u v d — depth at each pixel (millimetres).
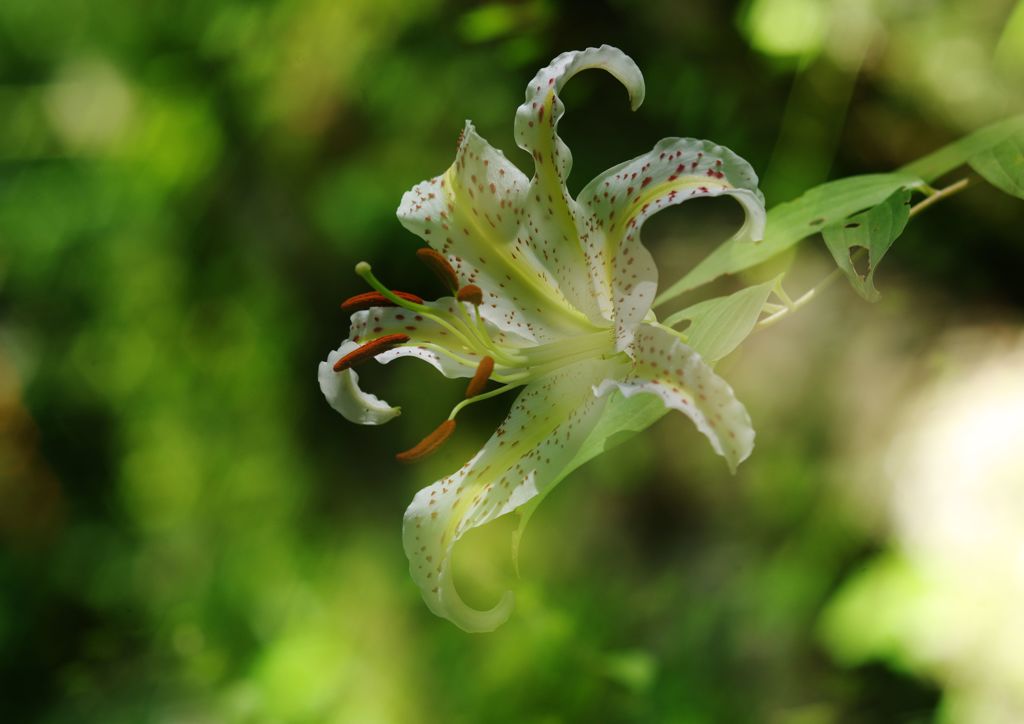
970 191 1418
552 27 1536
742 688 1428
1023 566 1283
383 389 1786
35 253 2428
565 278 904
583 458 908
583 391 908
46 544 2338
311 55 1855
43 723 2090
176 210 2166
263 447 2061
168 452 2248
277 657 1843
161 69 2180
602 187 890
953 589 1317
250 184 1993
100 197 2314
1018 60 1291
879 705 1335
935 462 1390
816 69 1347
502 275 913
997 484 1329
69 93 2418
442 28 1714
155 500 2254
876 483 1441
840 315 1549
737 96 1465
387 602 1773
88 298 2400
